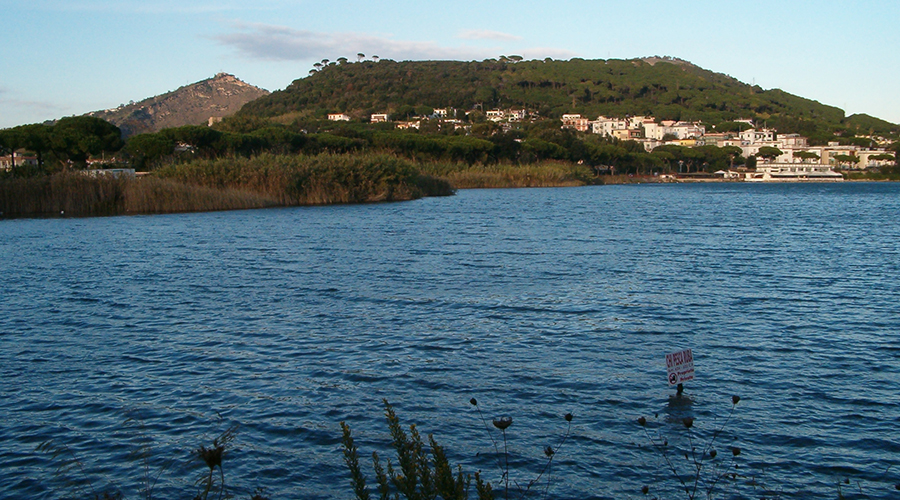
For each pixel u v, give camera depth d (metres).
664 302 16.95
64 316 15.48
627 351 12.62
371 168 62.69
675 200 71.81
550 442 8.73
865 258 25.33
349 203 58.69
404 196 65.44
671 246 28.86
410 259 24.31
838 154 188.00
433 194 77.94
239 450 8.59
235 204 50.78
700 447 8.59
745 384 10.81
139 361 12.09
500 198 72.38
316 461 8.29
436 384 10.82
